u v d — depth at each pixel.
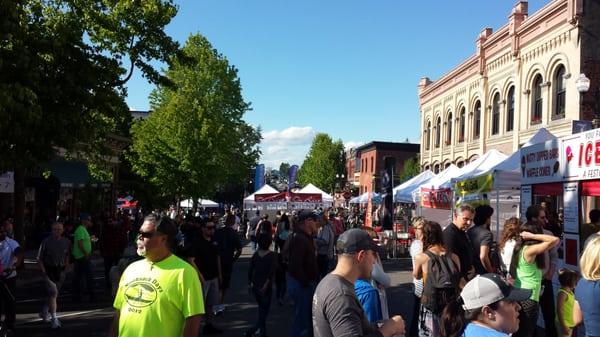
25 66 12.04
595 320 4.29
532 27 22.94
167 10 17.14
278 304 11.66
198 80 37.25
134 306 3.62
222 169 38.91
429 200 19.59
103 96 14.53
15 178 15.91
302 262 7.13
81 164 29.02
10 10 11.71
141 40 17.31
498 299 2.99
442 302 5.77
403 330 3.15
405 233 22.38
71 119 13.51
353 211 44.06
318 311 3.08
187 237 12.66
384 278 5.23
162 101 38.78
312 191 31.09
